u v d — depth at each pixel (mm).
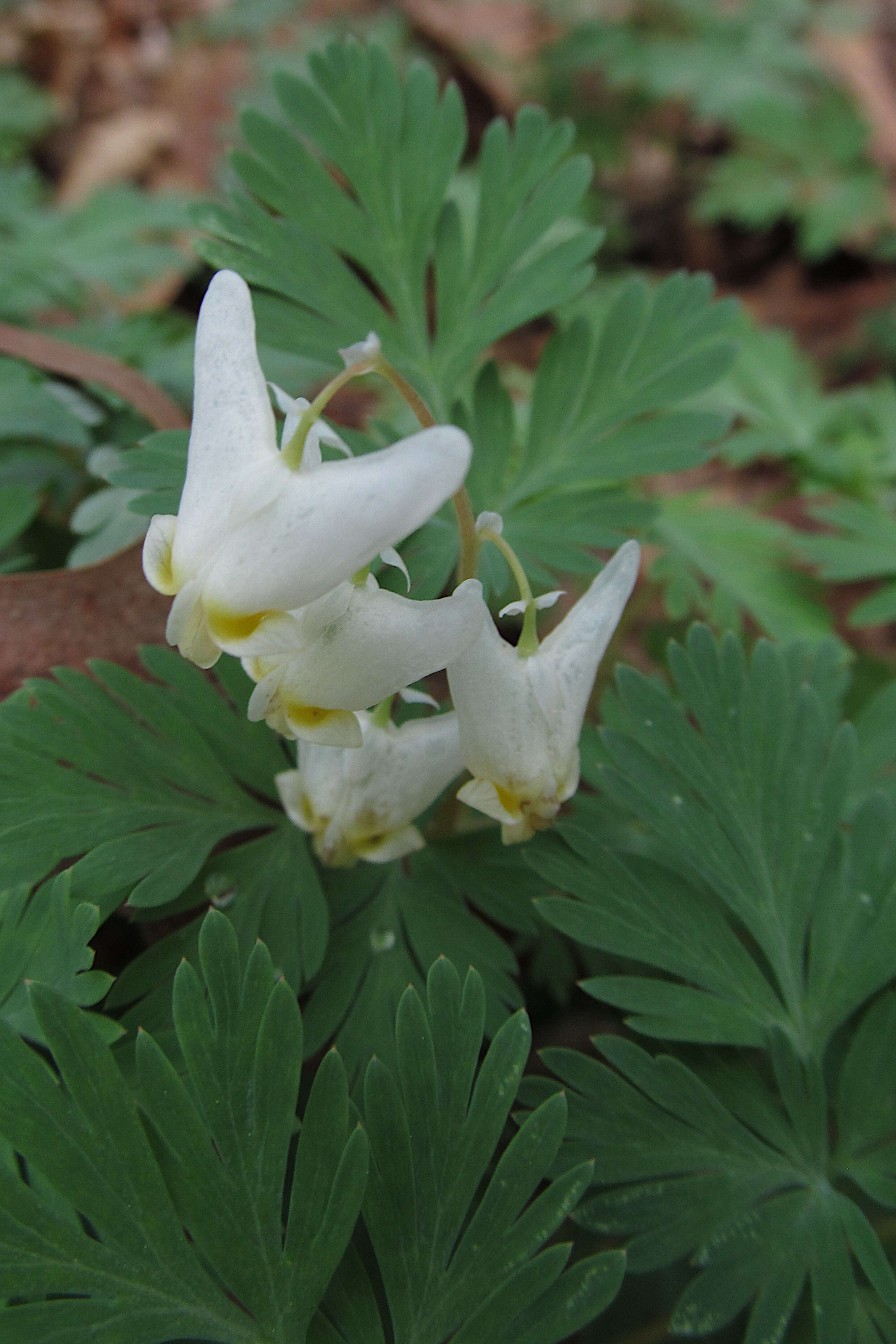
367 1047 142
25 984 132
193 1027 127
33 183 248
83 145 362
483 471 160
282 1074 127
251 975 128
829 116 406
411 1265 128
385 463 119
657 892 144
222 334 124
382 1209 128
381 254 163
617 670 150
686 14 432
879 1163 143
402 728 138
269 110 353
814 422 248
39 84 384
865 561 196
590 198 368
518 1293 128
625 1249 130
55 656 152
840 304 388
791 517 292
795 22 440
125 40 397
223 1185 126
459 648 124
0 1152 127
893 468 234
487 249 164
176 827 144
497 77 414
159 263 235
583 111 412
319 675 124
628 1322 146
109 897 139
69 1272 123
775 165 396
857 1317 141
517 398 243
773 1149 140
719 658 152
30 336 168
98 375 167
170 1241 125
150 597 156
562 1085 137
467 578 137
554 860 143
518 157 165
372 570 150
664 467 157
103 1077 124
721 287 405
